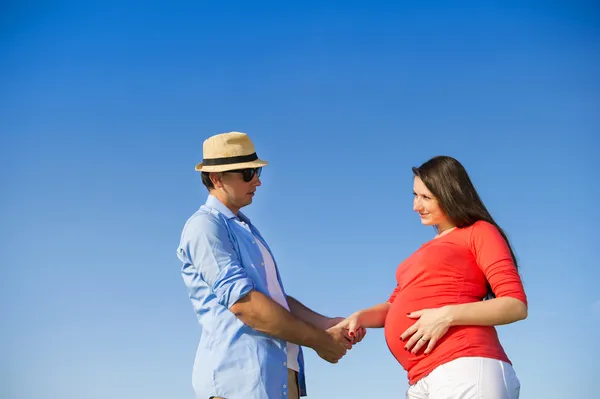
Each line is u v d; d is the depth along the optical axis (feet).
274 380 11.98
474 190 12.01
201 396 12.08
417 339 11.39
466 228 11.74
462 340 11.07
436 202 11.99
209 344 12.16
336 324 13.74
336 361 12.87
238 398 11.78
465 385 10.79
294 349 12.71
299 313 14.08
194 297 12.59
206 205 12.92
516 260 11.93
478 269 11.55
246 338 12.01
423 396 11.43
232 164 12.59
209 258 12.09
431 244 11.91
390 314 12.10
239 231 12.67
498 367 10.93
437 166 12.07
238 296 11.70
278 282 13.14
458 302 11.41
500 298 10.99
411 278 11.85
